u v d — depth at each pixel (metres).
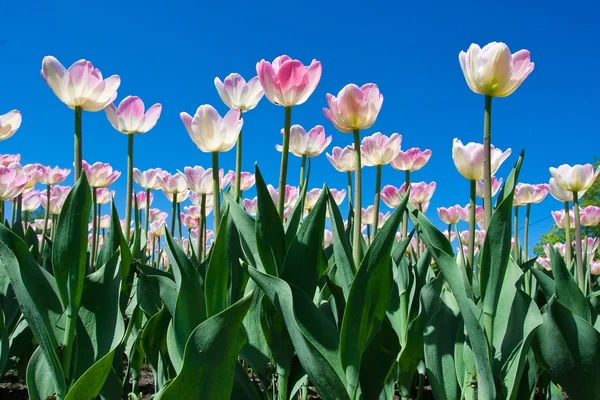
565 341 0.74
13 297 0.93
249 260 0.78
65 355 0.70
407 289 0.89
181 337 0.72
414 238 1.44
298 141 1.04
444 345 0.80
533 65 0.73
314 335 0.71
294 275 0.73
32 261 0.72
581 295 0.83
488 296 0.71
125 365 1.20
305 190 0.81
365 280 0.69
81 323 0.74
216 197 0.80
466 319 0.70
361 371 0.78
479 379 0.70
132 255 0.84
